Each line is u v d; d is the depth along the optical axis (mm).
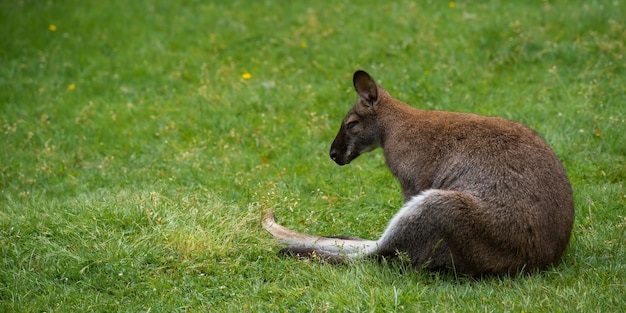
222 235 10156
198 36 19344
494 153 9000
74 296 8984
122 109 16125
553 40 16984
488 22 18141
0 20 20234
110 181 13211
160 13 20766
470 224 8562
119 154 14469
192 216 10602
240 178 12750
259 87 16578
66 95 16938
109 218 10594
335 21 19375
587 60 16078
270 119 15227
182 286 9180
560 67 16047
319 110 15523
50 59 18375
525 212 8648
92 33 19641
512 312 8047
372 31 18672
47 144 14742
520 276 8766
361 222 11250
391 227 9055
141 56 18422
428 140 9680
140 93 16938
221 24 19922
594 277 8836
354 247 9750
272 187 12172
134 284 9227
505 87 15523
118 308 8758
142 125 15422
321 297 8695
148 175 13289
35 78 17703
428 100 15438
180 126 15266
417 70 16547
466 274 8844
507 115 14250
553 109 14320
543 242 8758
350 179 12758
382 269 9211
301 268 9531
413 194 9742
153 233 10156
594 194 11312
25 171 13797
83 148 14742
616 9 17797
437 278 8906
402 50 17547
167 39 19219
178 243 9930
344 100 15875
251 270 9531
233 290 9109
